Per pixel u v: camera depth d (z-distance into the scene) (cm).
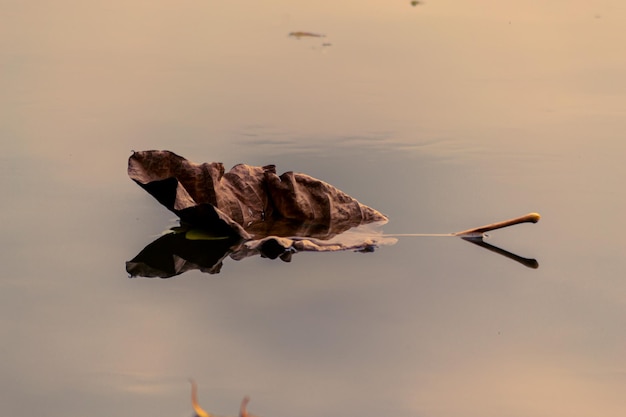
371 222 1695
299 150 2022
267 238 1584
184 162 1639
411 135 2138
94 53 2844
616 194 1803
